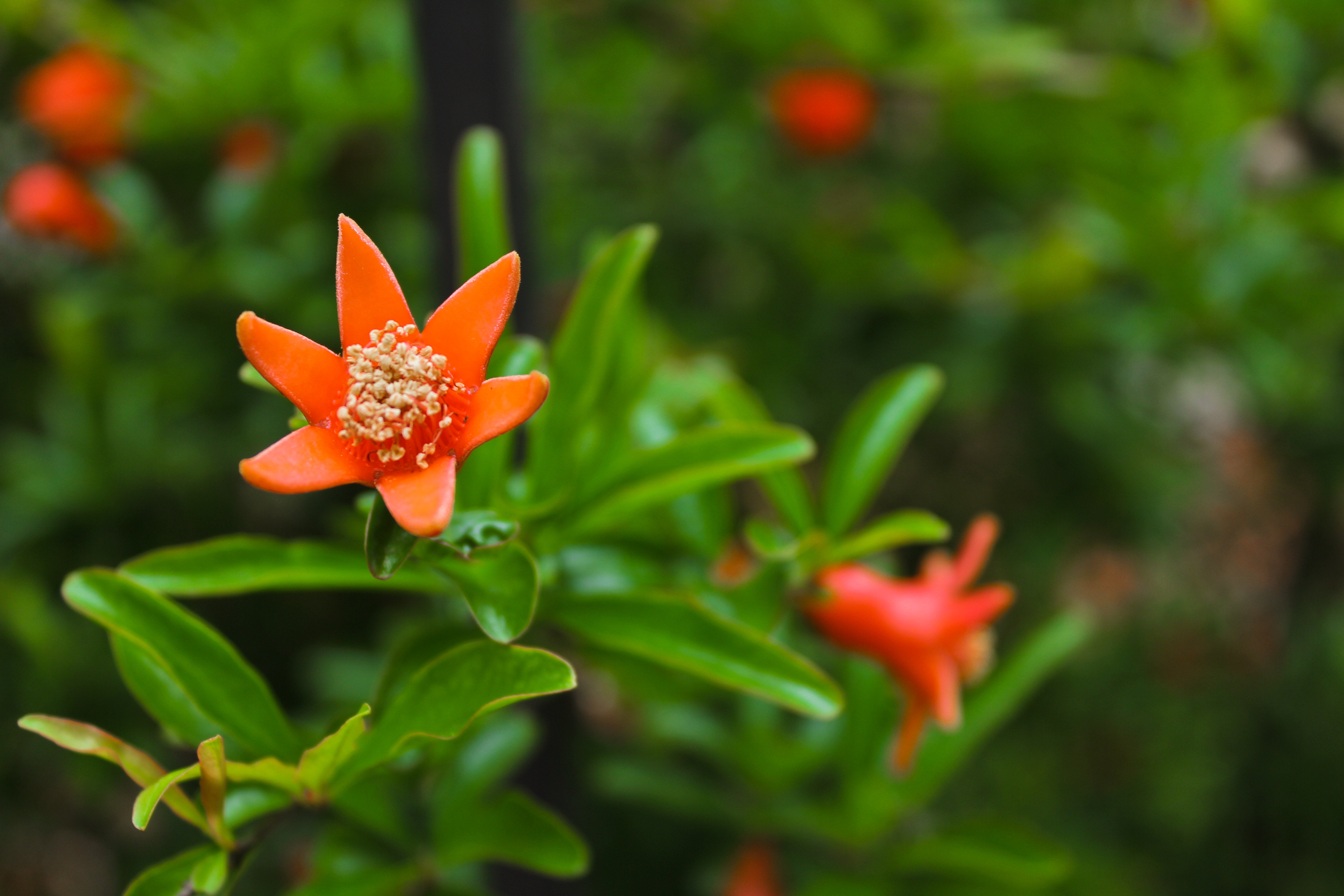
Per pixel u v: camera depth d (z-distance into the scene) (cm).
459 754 52
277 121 80
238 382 85
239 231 80
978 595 53
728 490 55
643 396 55
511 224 53
